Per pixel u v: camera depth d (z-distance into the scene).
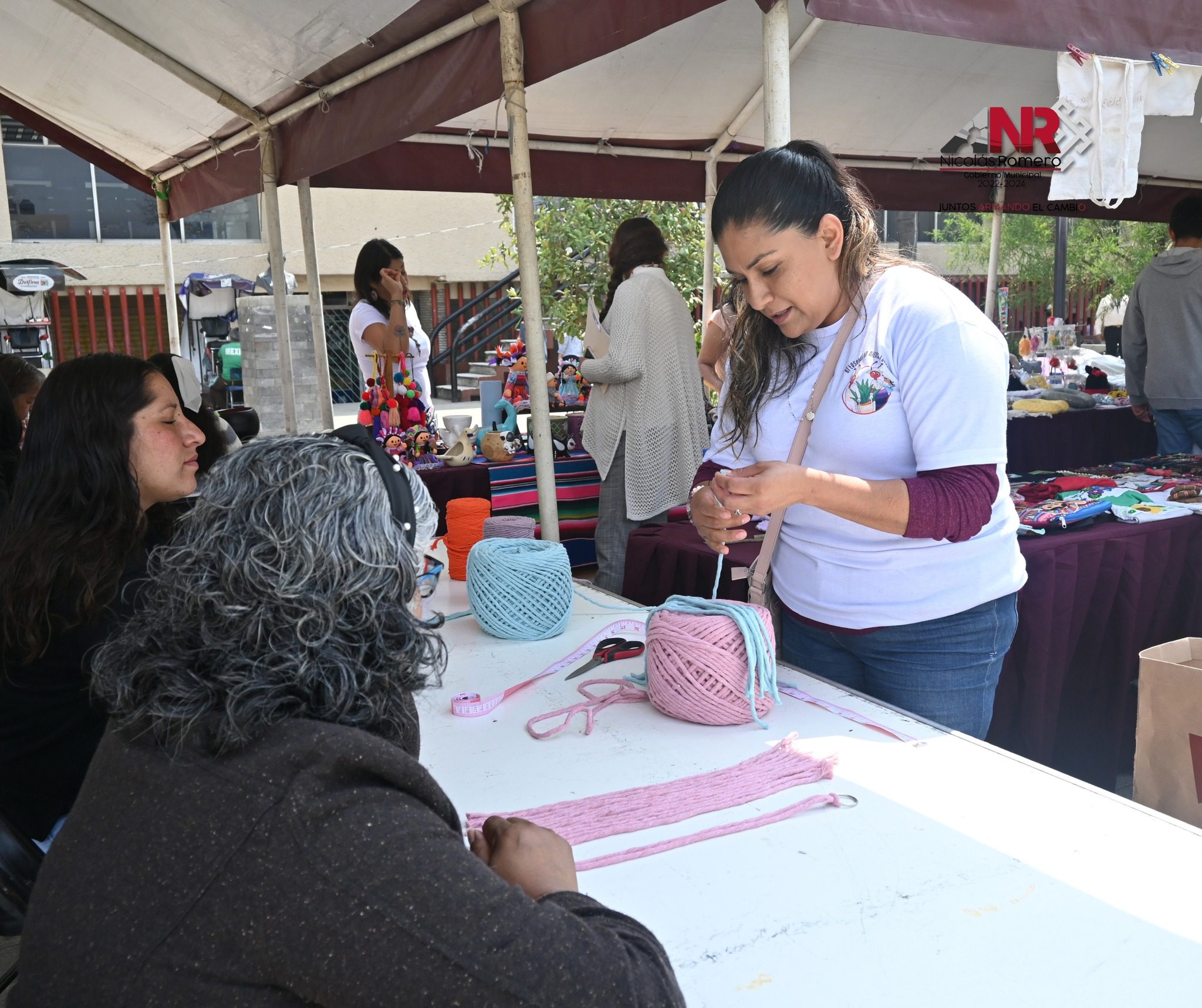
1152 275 4.61
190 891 0.76
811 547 1.75
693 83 4.79
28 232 12.85
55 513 1.65
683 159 5.88
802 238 1.51
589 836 1.32
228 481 0.87
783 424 1.72
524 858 0.97
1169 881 1.19
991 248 6.63
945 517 1.46
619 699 1.81
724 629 1.64
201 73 4.70
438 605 2.51
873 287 1.58
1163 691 1.51
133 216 13.31
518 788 1.49
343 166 5.33
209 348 10.75
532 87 4.65
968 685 1.69
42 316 9.45
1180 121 5.32
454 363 12.36
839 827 1.33
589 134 5.46
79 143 6.52
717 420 1.92
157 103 5.29
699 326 7.64
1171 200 7.03
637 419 3.75
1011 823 1.33
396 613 0.89
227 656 0.83
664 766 1.54
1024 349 7.57
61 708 1.63
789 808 1.37
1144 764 1.55
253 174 5.35
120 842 0.79
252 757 0.79
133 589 1.62
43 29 4.86
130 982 0.75
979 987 1.01
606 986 0.76
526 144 3.13
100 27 4.47
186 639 0.85
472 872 0.77
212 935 0.75
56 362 12.69
